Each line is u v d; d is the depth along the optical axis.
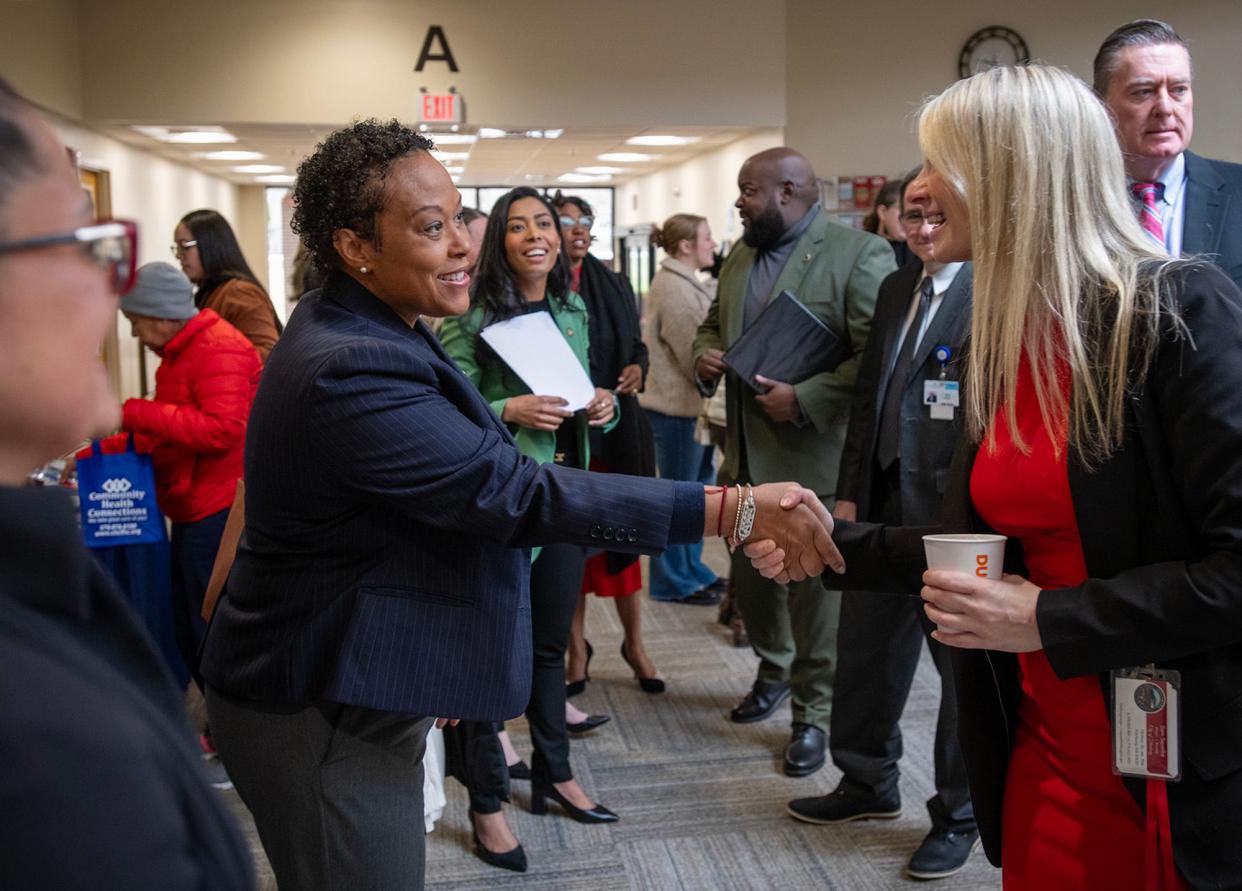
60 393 0.56
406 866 1.43
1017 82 1.18
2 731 0.45
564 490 1.37
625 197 15.15
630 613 3.73
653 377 4.84
